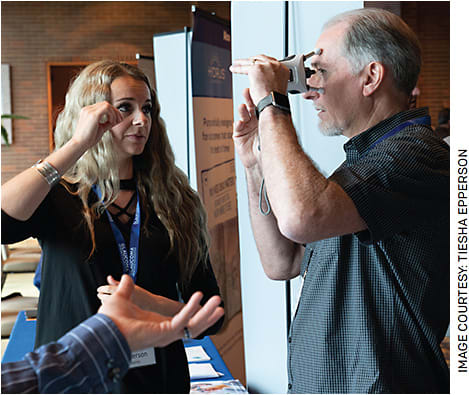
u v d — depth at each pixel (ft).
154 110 5.57
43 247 4.89
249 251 6.48
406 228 3.91
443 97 33.12
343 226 3.68
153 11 32.01
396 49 4.31
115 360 2.43
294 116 5.97
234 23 6.23
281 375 6.37
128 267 4.95
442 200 4.01
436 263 4.03
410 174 3.84
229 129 11.17
